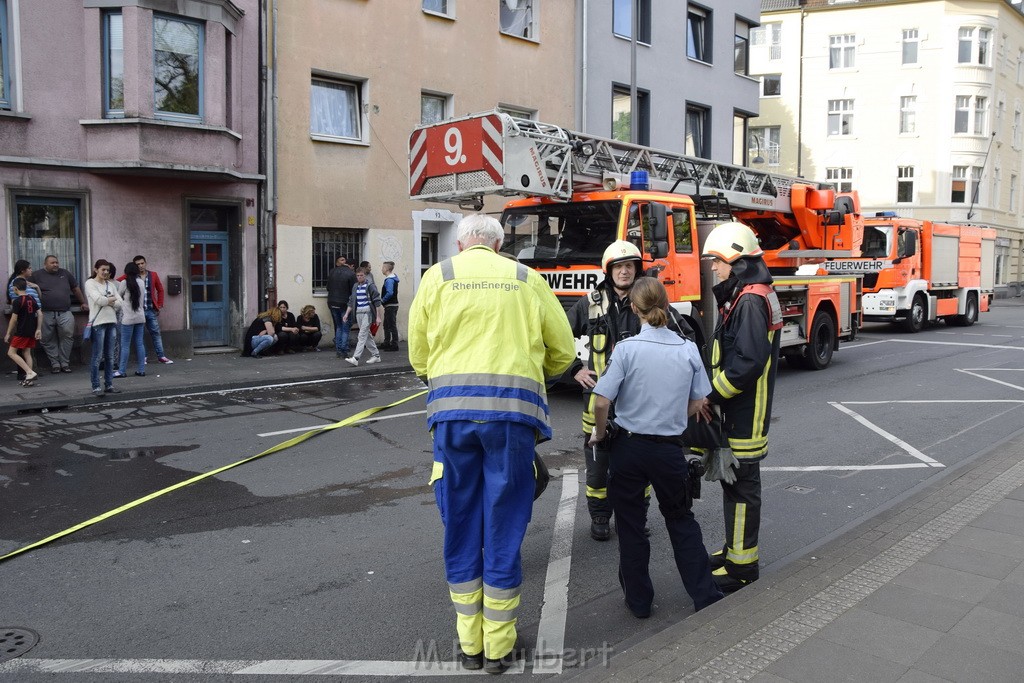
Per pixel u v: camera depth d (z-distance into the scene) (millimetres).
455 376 3475
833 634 3451
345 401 10320
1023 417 9172
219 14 13594
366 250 16359
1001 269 45438
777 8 43969
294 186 15180
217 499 6051
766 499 6098
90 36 12789
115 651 3740
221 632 3932
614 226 9500
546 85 19375
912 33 41969
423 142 10102
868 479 6641
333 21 15477
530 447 3539
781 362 13922
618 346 3881
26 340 10953
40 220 12789
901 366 13703
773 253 13875
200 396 10703
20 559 4871
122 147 12828
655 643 3393
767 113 44719
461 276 3553
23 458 7305
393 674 3537
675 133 22938
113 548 5055
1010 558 4309
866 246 19734
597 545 5117
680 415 3844
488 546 3504
